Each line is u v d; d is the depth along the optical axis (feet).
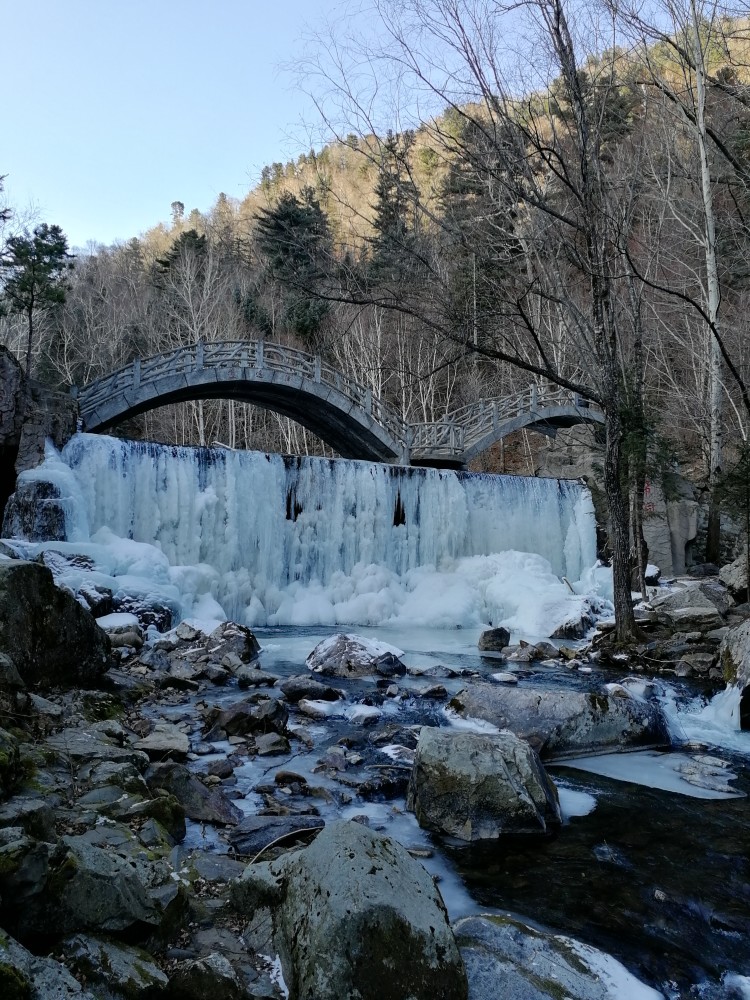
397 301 36.14
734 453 93.56
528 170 36.88
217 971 9.30
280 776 19.11
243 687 29.99
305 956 9.34
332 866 10.30
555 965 11.20
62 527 43.70
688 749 25.09
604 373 40.29
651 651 39.58
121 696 24.62
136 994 8.46
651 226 76.64
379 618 57.26
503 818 17.06
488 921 12.25
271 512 57.21
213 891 12.11
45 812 10.94
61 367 135.44
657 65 49.34
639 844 16.79
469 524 67.82
